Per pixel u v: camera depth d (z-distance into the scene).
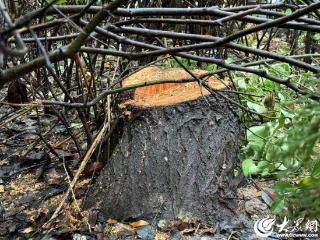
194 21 1.23
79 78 2.46
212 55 3.04
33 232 1.86
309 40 3.68
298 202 0.93
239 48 1.19
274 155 0.85
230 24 3.15
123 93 2.10
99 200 1.94
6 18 0.80
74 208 1.97
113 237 1.80
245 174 2.07
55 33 2.07
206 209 1.86
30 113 2.94
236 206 1.93
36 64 0.93
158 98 2.03
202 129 1.93
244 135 2.23
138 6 2.64
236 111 2.07
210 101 1.98
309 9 0.98
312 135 0.74
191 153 1.90
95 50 1.19
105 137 2.10
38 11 0.86
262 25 1.05
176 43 3.02
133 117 1.93
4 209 2.02
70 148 2.50
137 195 1.87
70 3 2.32
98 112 2.39
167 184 1.87
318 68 1.12
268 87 2.64
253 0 2.94
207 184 1.88
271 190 2.06
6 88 3.40
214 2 2.94
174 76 2.21
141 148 1.89
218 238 1.78
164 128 1.91
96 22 0.89
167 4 2.73
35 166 2.33
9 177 2.28
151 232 1.80
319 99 1.03
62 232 1.81
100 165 2.15
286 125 2.25
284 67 2.79
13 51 0.67
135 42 1.25
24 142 2.64
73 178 2.04
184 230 1.80
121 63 2.55
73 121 2.79
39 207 2.01
